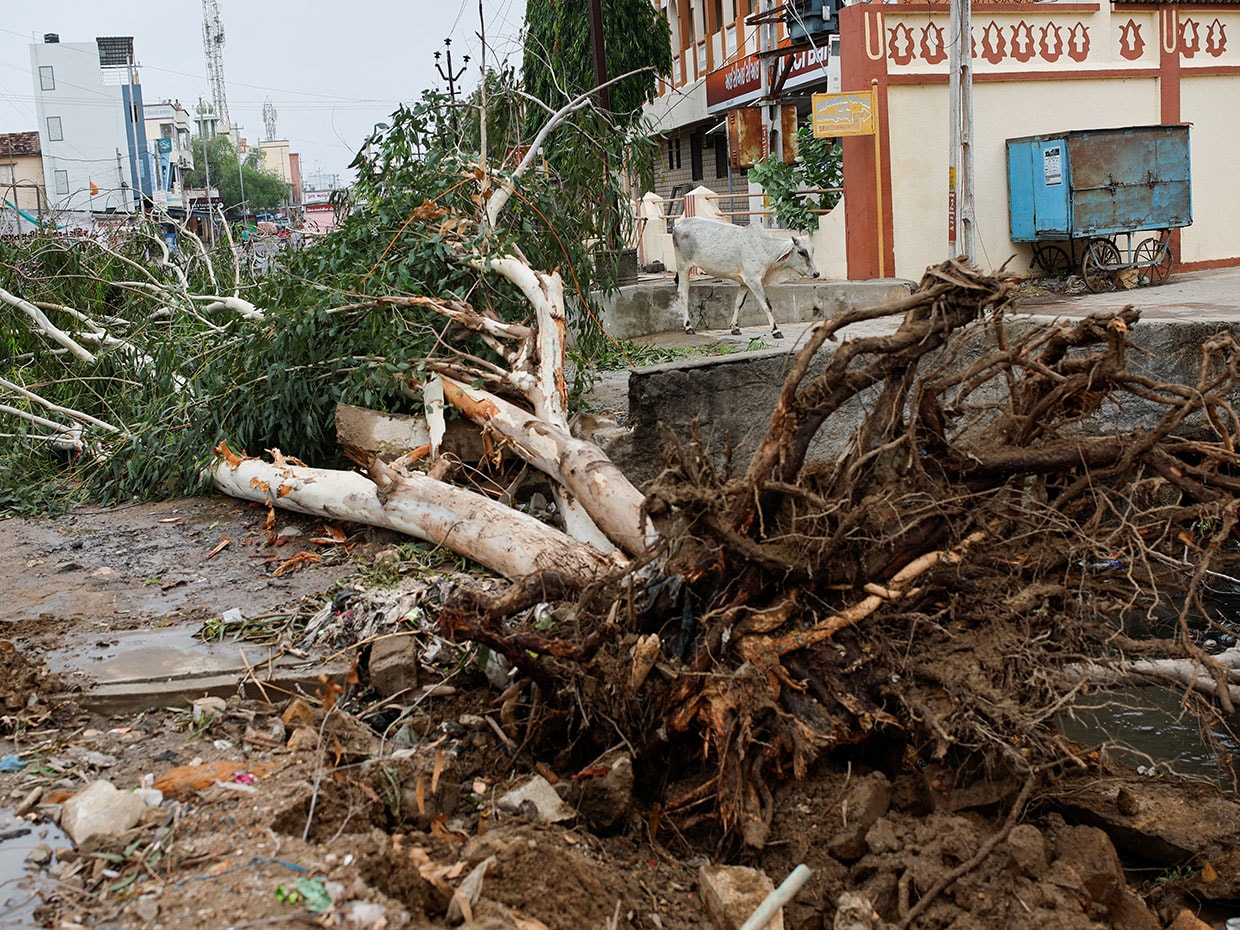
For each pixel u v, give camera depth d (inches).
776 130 797.2
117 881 133.0
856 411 329.4
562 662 183.8
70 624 231.5
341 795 157.6
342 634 216.7
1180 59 600.4
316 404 328.5
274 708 189.9
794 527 180.1
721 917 150.9
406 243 355.9
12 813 151.9
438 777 165.3
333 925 121.9
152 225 550.0
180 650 213.6
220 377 347.6
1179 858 177.8
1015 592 189.9
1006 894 160.1
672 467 180.5
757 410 332.2
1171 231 609.0
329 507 281.7
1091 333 192.5
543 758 188.7
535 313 348.8
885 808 177.5
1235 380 197.3
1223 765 196.2
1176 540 206.8
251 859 135.3
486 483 310.2
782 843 172.7
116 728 183.8
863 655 182.5
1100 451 194.2
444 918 133.3
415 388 319.3
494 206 378.0
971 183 508.7
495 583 235.3
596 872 151.7
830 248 581.3
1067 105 579.2
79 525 320.5
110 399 432.1
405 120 399.5
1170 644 182.5
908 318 194.5
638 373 319.6
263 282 400.8
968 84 500.4
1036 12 562.9
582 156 427.2
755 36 886.4
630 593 187.2
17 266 482.6
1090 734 224.7
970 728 175.5
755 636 181.5
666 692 182.4
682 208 858.8
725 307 567.2
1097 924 152.9
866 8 522.9
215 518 317.7
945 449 192.9
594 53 581.3
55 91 2112.5
